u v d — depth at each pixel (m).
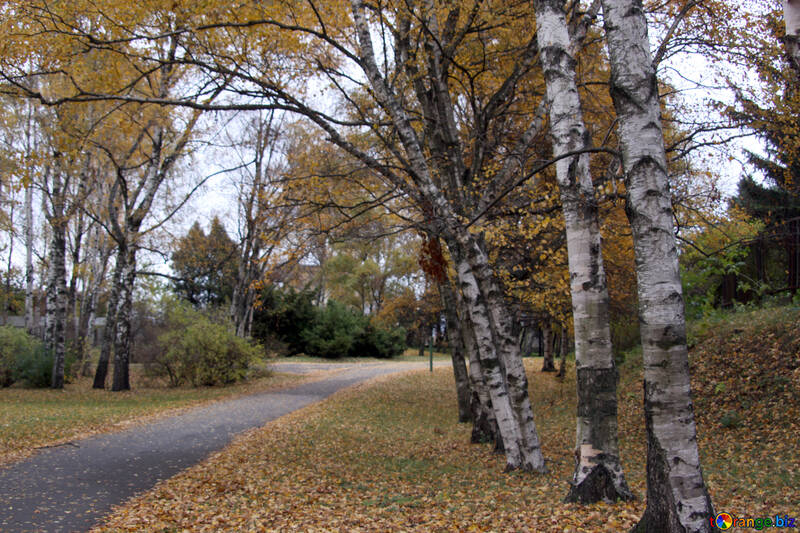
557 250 11.12
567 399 16.70
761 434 8.59
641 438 10.34
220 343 21.61
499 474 8.02
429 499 6.76
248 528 5.64
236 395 18.72
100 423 11.91
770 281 16.12
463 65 10.43
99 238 29.08
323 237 9.59
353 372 28.83
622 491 5.60
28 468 7.84
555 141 5.93
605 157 10.39
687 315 16.14
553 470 8.12
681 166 9.41
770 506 5.30
